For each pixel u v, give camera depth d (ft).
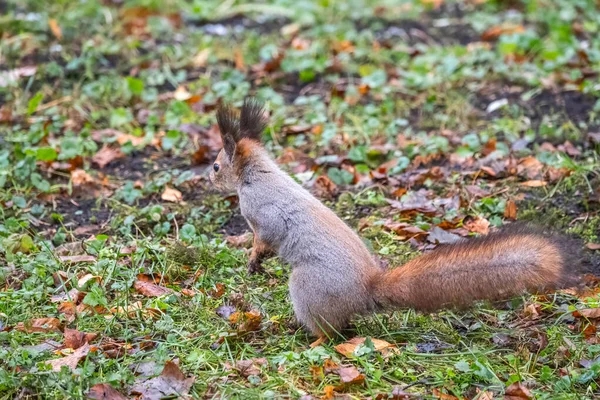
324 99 47.70
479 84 48.49
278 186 28.17
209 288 30.91
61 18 55.72
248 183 28.58
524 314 29.09
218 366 26.32
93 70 50.26
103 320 28.55
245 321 27.96
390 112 45.39
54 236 34.71
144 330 28.17
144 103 47.21
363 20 58.65
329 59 51.96
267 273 31.91
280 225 27.63
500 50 51.70
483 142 42.09
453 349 27.27
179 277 31.81
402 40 55.31
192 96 46.83
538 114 44.96
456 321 28.99
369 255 27.81
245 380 25.66
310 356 26.27
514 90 47.62
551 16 56.29
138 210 36.94
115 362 26.00
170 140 42.80
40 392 24.68
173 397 24.73
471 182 38.52
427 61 50.80
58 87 48.37
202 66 51.72
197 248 32.94
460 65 50.49
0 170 38.91
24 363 25.77
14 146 41.45
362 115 45.24
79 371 25.38
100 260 31.91
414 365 26.50
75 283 30.25
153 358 26.43
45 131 42.57
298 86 49.60
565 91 47.01
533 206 36.35
